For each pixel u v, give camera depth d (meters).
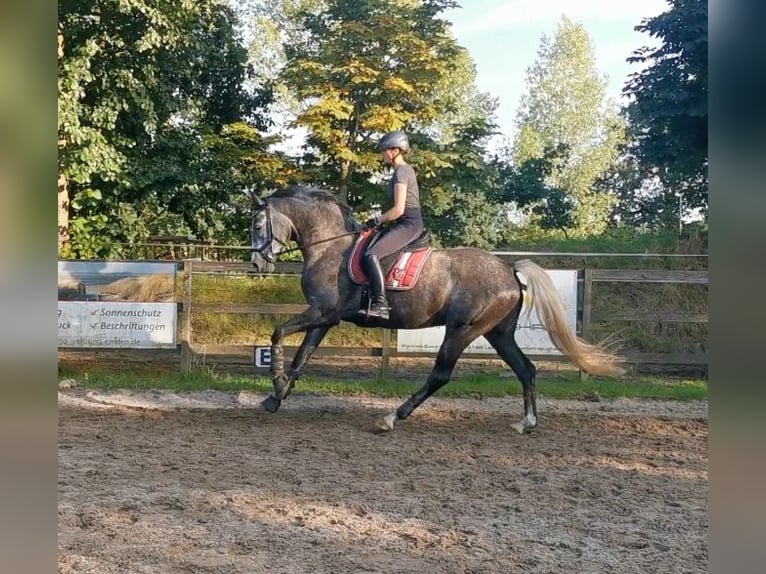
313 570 4.18
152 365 11.48
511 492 5.77
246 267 10.23
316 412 8.55
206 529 4.77
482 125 19.95
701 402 9.73
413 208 7.64
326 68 18.89
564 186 49.47
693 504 5.59
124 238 17.38
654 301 12.93
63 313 10.13
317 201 7.90
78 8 14.20
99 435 7.21
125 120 17.08
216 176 18.81
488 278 7.63
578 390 9.99
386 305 7.47
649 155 15.84
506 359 7.90
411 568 4.25
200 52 18.16
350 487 5.75
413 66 18.88
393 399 9.44
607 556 4.52
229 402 9.09
